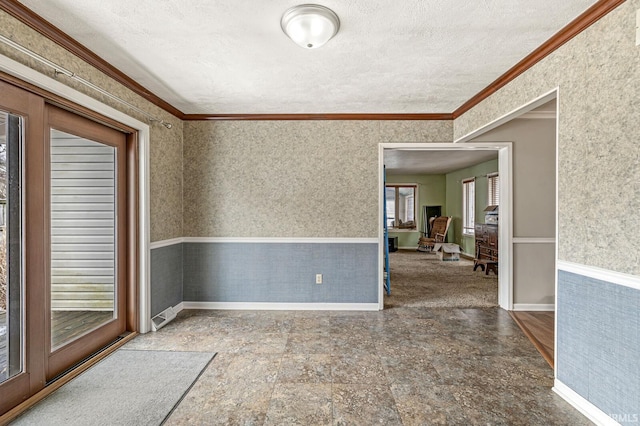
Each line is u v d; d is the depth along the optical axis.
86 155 2.51
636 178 1.55
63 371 2.28
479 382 2.23
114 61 2.45
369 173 3.83
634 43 1.54
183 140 3.85
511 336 3.05
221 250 3.88
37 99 2.00
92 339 2.58
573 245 1.95
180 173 3.80
